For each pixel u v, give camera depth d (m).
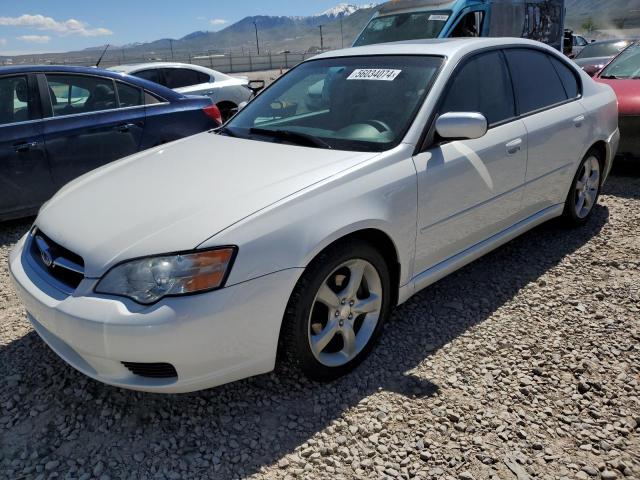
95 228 2.39
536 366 2.74
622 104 5.69
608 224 4.61
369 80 3.27
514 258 4.02
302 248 2.32
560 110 3.89
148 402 2.55
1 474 2.15
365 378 2.69
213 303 2.13
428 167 2.86
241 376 2.33
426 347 2.94
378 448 2.24
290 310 2.36
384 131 2.93
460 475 2.09
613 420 2.37
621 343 2.92
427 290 3.57
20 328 3.24
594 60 11.38
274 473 2.13
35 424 2.43
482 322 3.17
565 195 4.13
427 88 3.03
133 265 2.16
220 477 2.12
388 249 2.79
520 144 3.43
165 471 2.15
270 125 3.39
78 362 2.35
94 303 2.16
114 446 2.29
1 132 4.68
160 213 2.38
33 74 4.90
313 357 2.50
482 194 3.22
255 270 2.21
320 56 3.87
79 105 5.14
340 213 2.46
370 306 2.74
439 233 3.01
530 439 2.27
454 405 2.48
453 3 8.44
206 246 2.16
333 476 2.11
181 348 2.12
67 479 2.12
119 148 5.30
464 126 2.72
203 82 9.39
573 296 3.43
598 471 2.11
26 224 5.24
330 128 3.11
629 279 3.62
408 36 8.74
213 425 2.40
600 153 4.45
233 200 2.39
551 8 10.59
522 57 3.74
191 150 3.20
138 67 8.83
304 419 2.42
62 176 5.03
